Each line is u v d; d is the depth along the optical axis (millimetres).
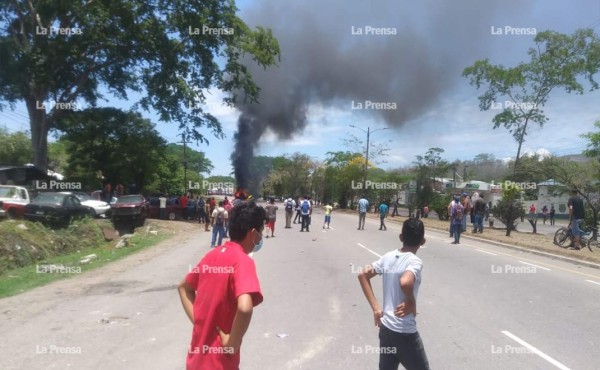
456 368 5754
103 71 32844
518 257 16016
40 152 30031
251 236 3316
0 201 20141
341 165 67312
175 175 61500
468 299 9477
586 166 24734
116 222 26391
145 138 42906
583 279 11727
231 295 3018
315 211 61688
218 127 34156
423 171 42125
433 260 15008
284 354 6273
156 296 9859
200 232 26891
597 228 20188
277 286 10828
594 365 5848
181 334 7168
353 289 10461
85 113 36125
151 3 30953
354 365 5871
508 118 27906
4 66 26547
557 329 7383
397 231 27109
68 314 8383
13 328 7527
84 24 27047
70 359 6105
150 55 31391
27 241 15461
